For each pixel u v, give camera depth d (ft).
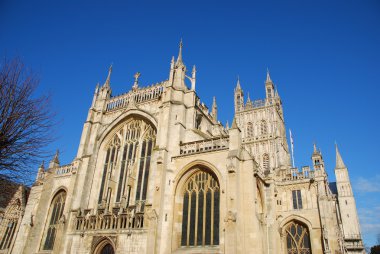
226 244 129.29
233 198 137.80
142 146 193.36
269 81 426.92
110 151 209.05
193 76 204.13
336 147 382.22
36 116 82.12
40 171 233.55
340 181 357.41
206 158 157.99
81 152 205.87
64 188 210.38
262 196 180.75
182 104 188.03
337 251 174.40
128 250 153.38
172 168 166.50
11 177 79.20
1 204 227.81
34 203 216.13
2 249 219.00
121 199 171.63
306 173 204.74
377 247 373.61
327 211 185.88
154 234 145.89
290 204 200.54
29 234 197.77
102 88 233.14
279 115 420.77
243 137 399.65
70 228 180.45
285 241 192.95
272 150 368.48
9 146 77.61
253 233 134.72
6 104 78.13
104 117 222.07
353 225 327.26
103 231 166.71
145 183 178.40
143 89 212.23
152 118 192.85
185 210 155.74
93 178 200.85
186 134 182.60
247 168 149.07
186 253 140.26
